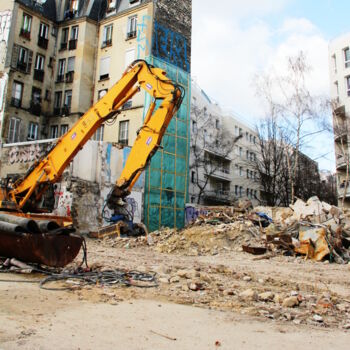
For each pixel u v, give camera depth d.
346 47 41.91
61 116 32.69
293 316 5.71
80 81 32.28
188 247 17.48
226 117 52.09
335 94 43.12
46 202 13.39
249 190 55.47
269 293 7.11
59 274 7.98
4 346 3.66
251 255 16.14
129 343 4.05
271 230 18.69
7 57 31.00
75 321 4.75
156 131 11.62
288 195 44.19
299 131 36.06
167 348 3.97
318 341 4.50
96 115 12.10
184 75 32.19
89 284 7.35
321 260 15.21
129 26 31.75
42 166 12.16
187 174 31.06
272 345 4.26
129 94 12.20
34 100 32.47
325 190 58.81
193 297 6.79
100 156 24.41
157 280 8.21
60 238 8.44
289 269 12.36
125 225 19.64
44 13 34.31
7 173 26.67
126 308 5.61
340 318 5.84
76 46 33.41
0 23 32.12
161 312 5.51
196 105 44.00
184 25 33.22
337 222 23.03
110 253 14.18
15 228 7.99
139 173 11.87
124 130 29.33
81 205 22.53
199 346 4.09
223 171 49.09
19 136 31.02
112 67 32.16
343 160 39.91
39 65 33.31
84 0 34.97
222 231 18.66
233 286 8.14
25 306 5.32
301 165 48.56
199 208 31.23
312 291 8.31
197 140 43.44
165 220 28.70
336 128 39.41
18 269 8.26
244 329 4.86
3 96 30.38
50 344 3.83
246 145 56.78
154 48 30.05
